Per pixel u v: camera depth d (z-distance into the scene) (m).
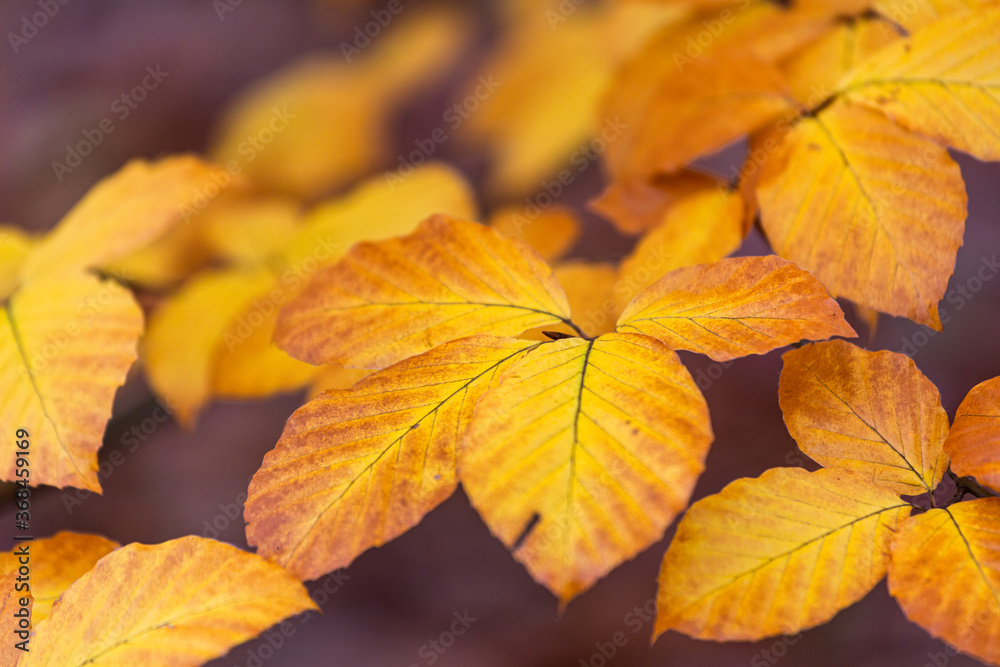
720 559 0.57
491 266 0.60
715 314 0.58
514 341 0.59
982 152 0.60
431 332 0.60
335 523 0.57
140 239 0.65
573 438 0.56
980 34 0.61
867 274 0.60
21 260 0.67
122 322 0.62
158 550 0.58
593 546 0.55
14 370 0.62
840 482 0.58
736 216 0.64
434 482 0.57
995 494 0.59
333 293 0.60
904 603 0.57
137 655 0.57
